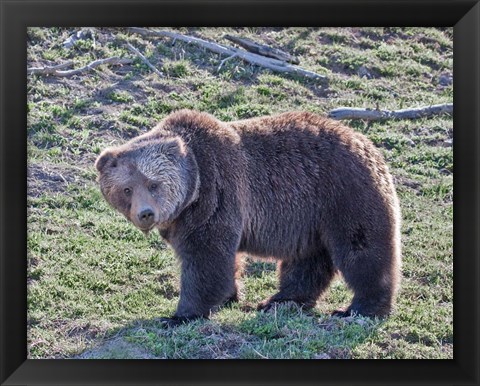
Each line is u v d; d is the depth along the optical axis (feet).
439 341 43.06
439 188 57.98
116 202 39.27
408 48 74.08
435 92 69.62
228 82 65.72
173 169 38.73
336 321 41.04
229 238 40.16
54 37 67.00
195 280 40.01
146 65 66.28
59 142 57.98
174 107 62.39
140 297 45.80
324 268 43.65
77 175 55.31
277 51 69.15
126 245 50.03
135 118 60.75
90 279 46.88
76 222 51.44
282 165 41.78
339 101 65.77
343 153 42.09
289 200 41.81
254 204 41.55
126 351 39.34
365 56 71.72
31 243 48.96
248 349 38.65
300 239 42.42
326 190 41.86
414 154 61.11
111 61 65.67
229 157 40.55
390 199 42.24
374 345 40.01
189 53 68.13
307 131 42.50
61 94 62.03
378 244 41.47
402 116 64.80
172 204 38.86
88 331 42.37
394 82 69.97
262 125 42.42
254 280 48.01
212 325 39.83
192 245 39.93
